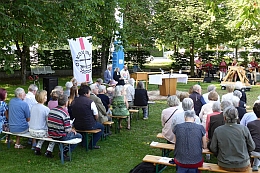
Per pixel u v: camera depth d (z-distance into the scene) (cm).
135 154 610
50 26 663
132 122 860
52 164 552
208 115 522
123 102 743
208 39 2023
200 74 2012
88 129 611
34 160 570
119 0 850
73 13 696
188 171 413
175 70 2322
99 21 820
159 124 840
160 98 1220
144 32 2091
